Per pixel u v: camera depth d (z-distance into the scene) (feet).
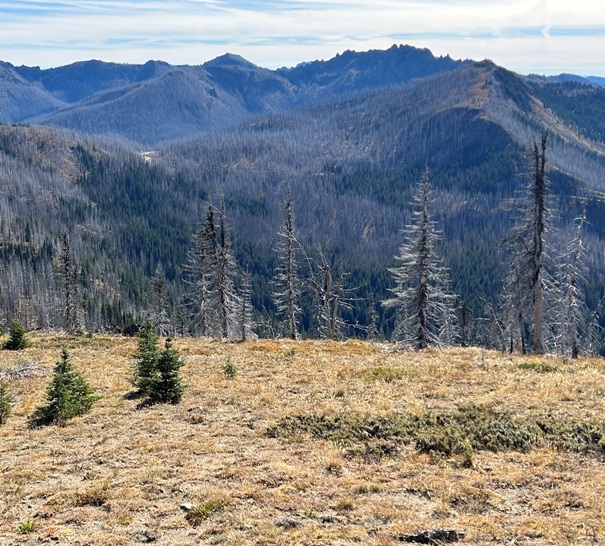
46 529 33.63
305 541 31.42
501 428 48.73
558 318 138.10
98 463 44.62
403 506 36.11
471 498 37.11
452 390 63.52
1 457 46.50
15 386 74.49
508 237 111.96
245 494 37.91
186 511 35.83
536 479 39.96
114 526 33.99
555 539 31.19
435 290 125.70
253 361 88.12
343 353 98.37
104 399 65.67
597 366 78.13
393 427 49.67
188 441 49.14
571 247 125.29
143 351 86.22
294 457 44.93
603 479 39.47
